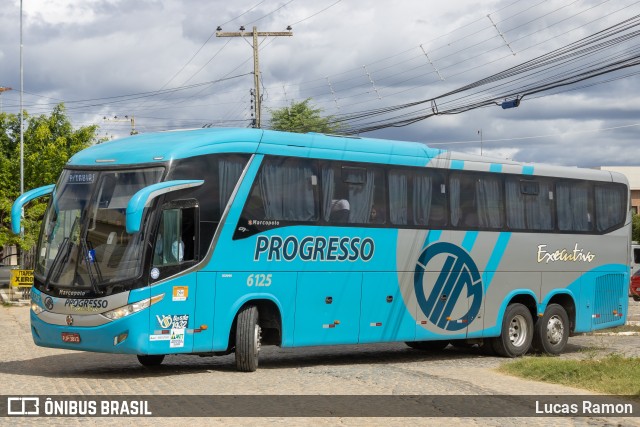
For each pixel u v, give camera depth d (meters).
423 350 21.92
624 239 22.98
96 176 15.37
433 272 18.84
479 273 19.70
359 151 17.73
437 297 18.94
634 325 28.92
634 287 45.22
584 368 15.32
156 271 14.74
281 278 16.39
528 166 20.86
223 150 15.70
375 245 17.83
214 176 15.54
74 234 15.09
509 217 20.31
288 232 16.48
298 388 13.70
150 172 15.02
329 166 17.22
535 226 20.84
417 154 18.72
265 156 16.27
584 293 21.91
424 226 18.69
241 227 15.81
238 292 15.76
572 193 21.77
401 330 18.31
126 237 14.75
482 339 20.45
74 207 15.32
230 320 15.66
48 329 14.98
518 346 20.42
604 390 13.64
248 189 15.96
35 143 46.16
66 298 14.81
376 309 17.88
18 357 18.62
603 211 22.47
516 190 20.55
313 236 16.86
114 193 15.09
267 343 16.62
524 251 20.56
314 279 16.89
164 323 14.82
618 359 16.44
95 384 13.98
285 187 16.52
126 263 14.62
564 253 21.41
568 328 21.62
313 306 16.88
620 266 22.86
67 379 14.64
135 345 14.50
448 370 16.80
